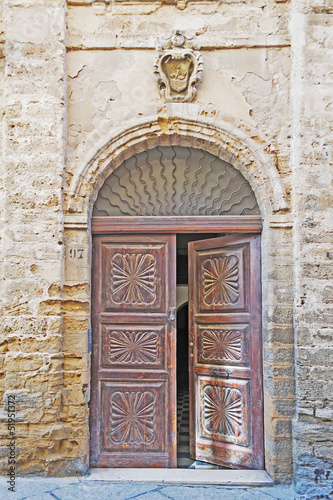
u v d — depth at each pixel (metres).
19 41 4.35
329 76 4.29
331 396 4.00
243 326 4.45
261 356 4.34
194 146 4.57
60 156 4.27
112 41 4.48
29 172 4.25
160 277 4.51
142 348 4.46
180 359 10.04
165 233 4.52
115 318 4.48
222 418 4.50
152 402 4.41
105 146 4.38
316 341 4.05
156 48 4.41
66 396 4.17
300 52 4.30
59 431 4.07
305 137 4.23
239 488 3.94
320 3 4.34
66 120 4.41
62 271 4.23
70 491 3.80
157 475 4.16
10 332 4.14
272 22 4.50
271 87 4.45
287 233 4.27
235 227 4.43
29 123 4.29
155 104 4.43
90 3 4.51
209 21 4.51
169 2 4.51
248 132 4.38
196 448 4.62
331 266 4.11
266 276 4.27
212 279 4.67
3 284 4.24
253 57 4.49
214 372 4.57
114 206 4.57
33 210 4.23
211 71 4.48
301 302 4.09
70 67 4.48
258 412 4.29
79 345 4.21
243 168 4.45
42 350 4.12
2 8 4.53
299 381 4.03
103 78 4.47
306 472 3.92
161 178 4.60
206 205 4.58
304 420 4.01
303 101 4.27
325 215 4.16
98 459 4.34
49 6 4.39
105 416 4.41
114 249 4.54
